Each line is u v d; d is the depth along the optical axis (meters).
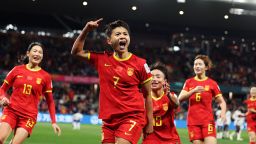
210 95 10.77
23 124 9.09
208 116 10.63
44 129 27.11
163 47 63.25
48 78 9.66
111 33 6.60
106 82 6.66
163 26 58.31
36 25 60.28
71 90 47.19
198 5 44.84
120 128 6.49
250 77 57.81
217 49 64.06
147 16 51.06
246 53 64.38
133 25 58.59
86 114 43.34
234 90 53.69
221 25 54.44
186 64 58.09
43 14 54.03
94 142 20.89
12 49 54.03
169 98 8.37
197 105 10.72
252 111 16.17
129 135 6.39
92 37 60.06
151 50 60.78
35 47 9.59
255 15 48.28
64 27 61.16
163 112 8.46
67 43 58.25
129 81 6.57
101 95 6.71
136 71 6.61
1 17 57.19
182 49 63.47
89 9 48.34
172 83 50.12
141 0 44.34
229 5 44.25
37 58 9.55
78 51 6.76
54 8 48.66
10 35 56.19
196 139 10.64
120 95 6.58
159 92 8.52
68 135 24.08
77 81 49.16
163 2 44.53
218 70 58.00
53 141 20.14
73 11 49.47
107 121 6.67
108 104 6.61
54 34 61.28
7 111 9.17
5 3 47.81
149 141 8.58
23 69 9.50
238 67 60.41
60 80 48.50
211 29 58.19
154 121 8.51
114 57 6.71
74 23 58.16
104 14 50.22
